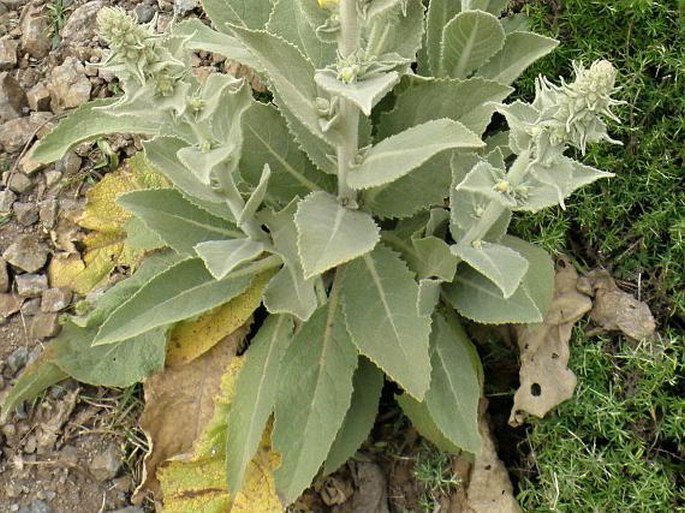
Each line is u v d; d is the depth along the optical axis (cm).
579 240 76
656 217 72
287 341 67
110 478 72
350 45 54
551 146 50
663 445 69
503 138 71
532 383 69
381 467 74
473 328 75
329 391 65
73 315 76
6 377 75
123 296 71
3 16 91
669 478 68
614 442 68
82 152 83
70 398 74
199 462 69
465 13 66
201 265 67
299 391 65
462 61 70
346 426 68
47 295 77
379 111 73
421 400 60
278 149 68
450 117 68
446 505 71
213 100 54
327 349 66
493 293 65
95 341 64
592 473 67
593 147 73
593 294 72
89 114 72
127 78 52
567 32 78
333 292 68
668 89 74
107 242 79
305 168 69
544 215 73
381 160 59
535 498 68
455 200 62
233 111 58
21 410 74
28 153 83
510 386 75
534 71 77
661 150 74
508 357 75
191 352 71
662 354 68
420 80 69
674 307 71
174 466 69
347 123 58
